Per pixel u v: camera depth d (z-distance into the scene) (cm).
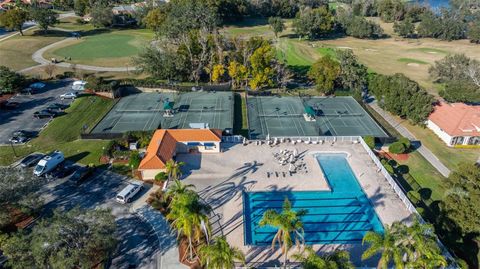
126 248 4141
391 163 6162
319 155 6125
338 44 15288
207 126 6512
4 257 3934
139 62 9612
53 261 3294
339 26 17500
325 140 6512
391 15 19875
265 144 6359
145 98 8538
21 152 6141
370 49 14575
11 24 13350
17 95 8400
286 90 9344
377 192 5188
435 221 4709
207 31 10138
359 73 9031
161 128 6975
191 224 3569
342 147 6362
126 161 5859
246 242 4247
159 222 4553
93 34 15075
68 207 4803
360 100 8519
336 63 8981
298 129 7100
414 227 3303
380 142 6662
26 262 3384
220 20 14238
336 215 4778
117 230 4400
